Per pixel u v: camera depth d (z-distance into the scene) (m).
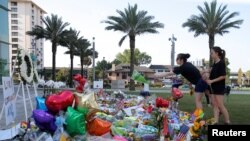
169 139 5.98
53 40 49.69
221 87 8.03
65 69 81.12
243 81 89.44
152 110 7.30
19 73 7.52
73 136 4.95
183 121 6.95
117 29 42.00
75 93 5.30
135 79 11.61
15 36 104.69
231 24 41.91
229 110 13.19
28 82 7.75
